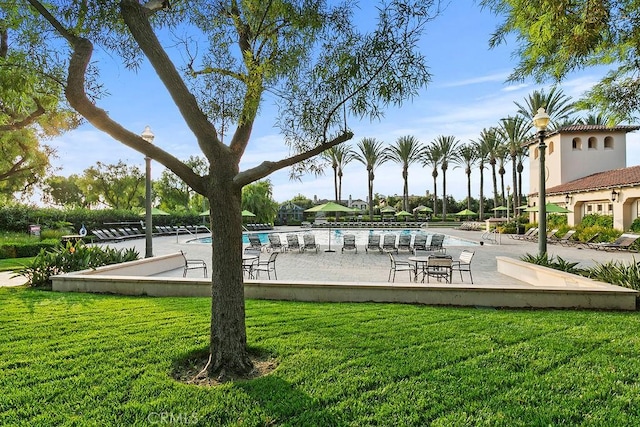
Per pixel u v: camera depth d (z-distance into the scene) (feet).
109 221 101.86
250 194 141.59
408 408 10.11
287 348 14.47
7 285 30.76
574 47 15.44
